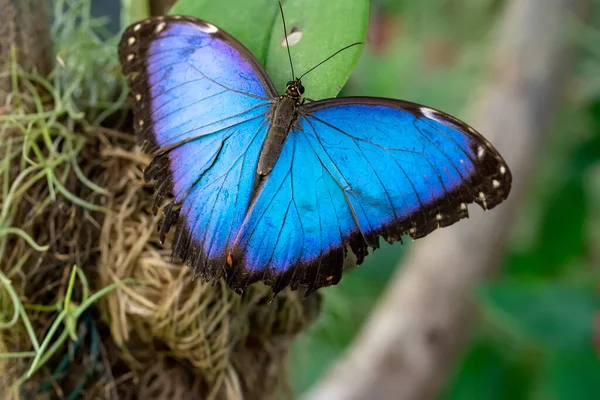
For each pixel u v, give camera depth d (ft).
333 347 2.34
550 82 2.22
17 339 1.77
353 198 1.75
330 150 1.76
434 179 1.73
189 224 1.73
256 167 1.75
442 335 2.13
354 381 2.11
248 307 1.79
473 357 2.25
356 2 1.73
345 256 1.75
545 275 2.32
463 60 2.86
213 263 1.72
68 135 1.77
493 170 1.70
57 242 1.77
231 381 1.78
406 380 2.11
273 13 1.76
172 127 1.74
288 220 1.74
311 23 1.74
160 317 1.75
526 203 2.26
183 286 1.75
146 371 1.80
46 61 1.79
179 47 1.74
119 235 1.76
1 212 1.74
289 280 1.73
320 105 1.76
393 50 3.22
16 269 1.74
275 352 1.84
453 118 1.71
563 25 2.24
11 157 1.75
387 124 1.74
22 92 1.77
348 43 1.73
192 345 1.76
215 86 1.75
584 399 2.02
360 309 2.40
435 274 2.16
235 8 1.76
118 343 1.77
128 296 1.76
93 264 1.78
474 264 2.16
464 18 3.10
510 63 2.23
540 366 2.22
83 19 1.82
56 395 1.78
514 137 2.18
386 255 2.54
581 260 2.38
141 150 1.73
